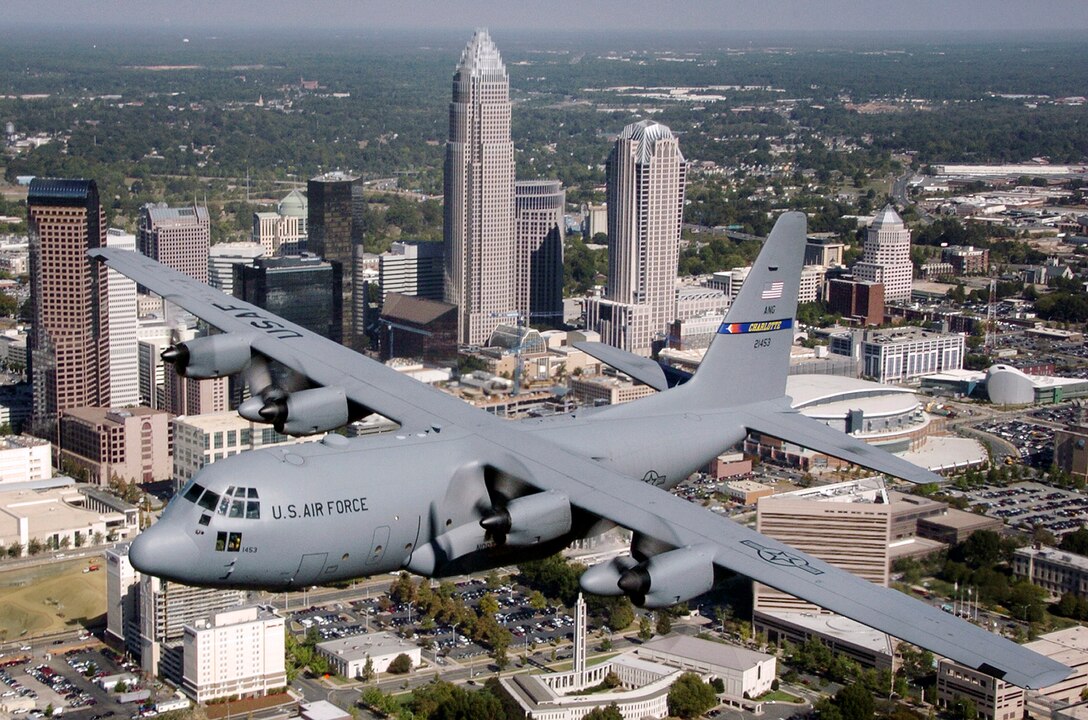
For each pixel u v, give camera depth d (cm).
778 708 18788
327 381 10600
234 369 11081
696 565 8256
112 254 12650
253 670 19375
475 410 10362
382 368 10981
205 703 19075
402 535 9006
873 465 10306
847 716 18025
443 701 18462
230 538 8400
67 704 19100
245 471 8600
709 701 18388
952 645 7406
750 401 11631
